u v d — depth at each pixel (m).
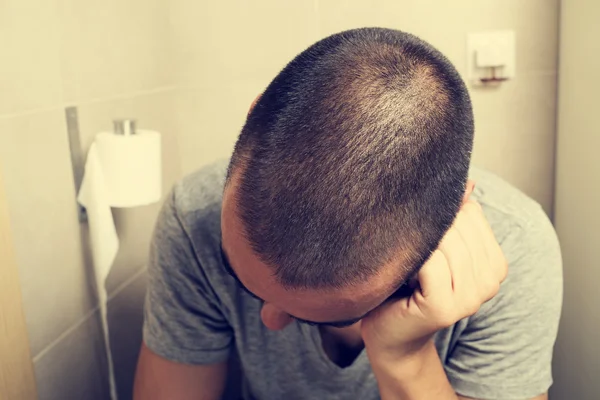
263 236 0.59
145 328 1.05
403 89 0.60
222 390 1.12
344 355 1.00
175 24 1.67
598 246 1.26
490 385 0.92
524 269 0.88
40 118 1.11
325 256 0.58
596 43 1.26
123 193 1.19
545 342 0.91
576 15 1.36
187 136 1.72
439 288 0.74
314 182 0.58
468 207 0.79
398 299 0.78
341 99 0.59
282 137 0.59
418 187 0.60
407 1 1.54
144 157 1.19
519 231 0.89
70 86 1.20
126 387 1.48
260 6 1.62
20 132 1.05
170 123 1.68
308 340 0.99
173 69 1.69
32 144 1.08
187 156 1.73
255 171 0.59
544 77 1.51
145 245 1.56
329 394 1.04
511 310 0.89
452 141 0.63
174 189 1.01
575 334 1.38
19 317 0.98
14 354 0.97
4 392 0.95
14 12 1.04
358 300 0.62
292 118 0.59
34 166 1.09
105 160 1.18
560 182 1.47
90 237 1.22
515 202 0.93
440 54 0.68
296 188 0.58
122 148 1.17
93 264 1.23
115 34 1.38
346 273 0.59
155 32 1.58
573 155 1.39
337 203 0.58
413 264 0.64
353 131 0.58
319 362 1.01
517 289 0.88
